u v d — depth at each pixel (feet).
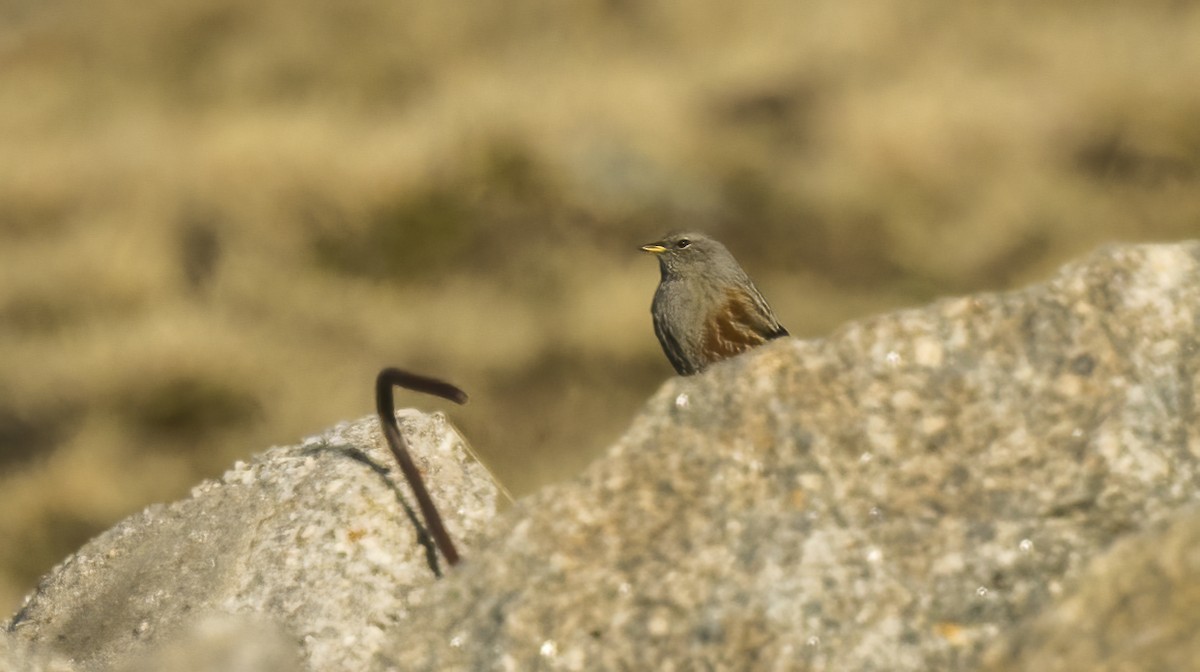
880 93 82.23
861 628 13.20
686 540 13.98
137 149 81.35
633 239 69.51
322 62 100.12
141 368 54.90
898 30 92.22
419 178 70.54
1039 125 75.66
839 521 13.80
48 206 74.69
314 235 68.49
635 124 77.61
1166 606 12.46
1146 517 13.38
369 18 102.78
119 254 66.59
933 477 13.94
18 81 102.68
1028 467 13.84
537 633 13.73
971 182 71.67
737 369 14.80
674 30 96.78
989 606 13.11
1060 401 14.16
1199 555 12.69
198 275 66.59
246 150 74.23
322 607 16.44
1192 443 13.79
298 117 85.20
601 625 13.66
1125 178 72.13
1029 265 66.13
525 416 52.42
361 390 55.62
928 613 13.16
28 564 46.78
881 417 14.33
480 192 70.59
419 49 99.86
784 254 68.49
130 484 50.14
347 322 60.95
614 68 91.30
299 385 55.16
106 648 17.01
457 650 13.82
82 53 105.81
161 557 17.83
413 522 17.33
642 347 56.59
